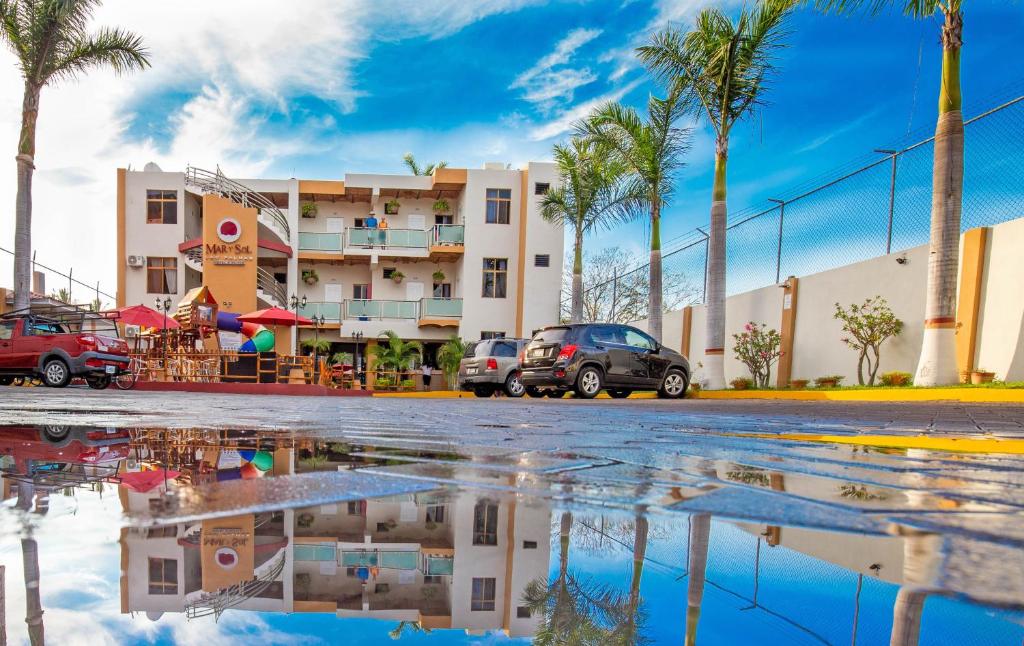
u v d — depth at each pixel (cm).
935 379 859
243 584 58
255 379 1606
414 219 2647
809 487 122
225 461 142
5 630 44
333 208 2634
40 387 1174
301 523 81
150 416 346
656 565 68
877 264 1098
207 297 1642
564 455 175
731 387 1388
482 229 2419
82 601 51
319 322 2372
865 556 70
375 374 2323
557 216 1891
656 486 119
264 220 2320
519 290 2403
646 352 1125
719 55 1187
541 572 65
